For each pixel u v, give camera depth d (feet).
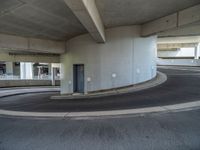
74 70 45.85
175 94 27.40
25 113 21.52
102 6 26.03
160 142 11.23
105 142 11.55
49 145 11.43
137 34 38.47
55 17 28.55
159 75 47.78
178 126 14.02
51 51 46.44
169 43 87.56
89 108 22.95
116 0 24.12
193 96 25.27
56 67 97.55
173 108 19.22
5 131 14.40
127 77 38.55
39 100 41.47
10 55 66.44
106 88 39.83
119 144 11.18
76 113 19.70
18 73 136.15
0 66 135.54
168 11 29.63
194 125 14.19
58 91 74.08
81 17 21.07
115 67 39.09
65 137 12.67
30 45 42.27
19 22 30.48
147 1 24.95
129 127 14.20
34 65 124.77
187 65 89.45
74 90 45.91
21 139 12.56
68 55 47.37
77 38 43.98
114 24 36.88
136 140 11.66
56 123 16.34
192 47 94.17
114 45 39.01
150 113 18.03
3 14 26.23
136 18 33.30
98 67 40.55
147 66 39.93
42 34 39.73
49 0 21.83
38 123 16.61
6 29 34.42
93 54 41.06
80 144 11.43
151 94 29.07
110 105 23.98
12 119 18.60
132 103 23.85
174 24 30.58
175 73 53.62
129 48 38.42
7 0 21.44
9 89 80.79
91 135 12.82
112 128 14.12
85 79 42.52
